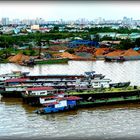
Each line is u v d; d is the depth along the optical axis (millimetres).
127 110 96125
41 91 104062
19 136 73562
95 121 85875
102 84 113562
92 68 166375
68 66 175000
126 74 147750
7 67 173375
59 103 94188
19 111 95500
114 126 81562
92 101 99562
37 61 181125
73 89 107625
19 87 113562
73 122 85188
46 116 90438
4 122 85312
